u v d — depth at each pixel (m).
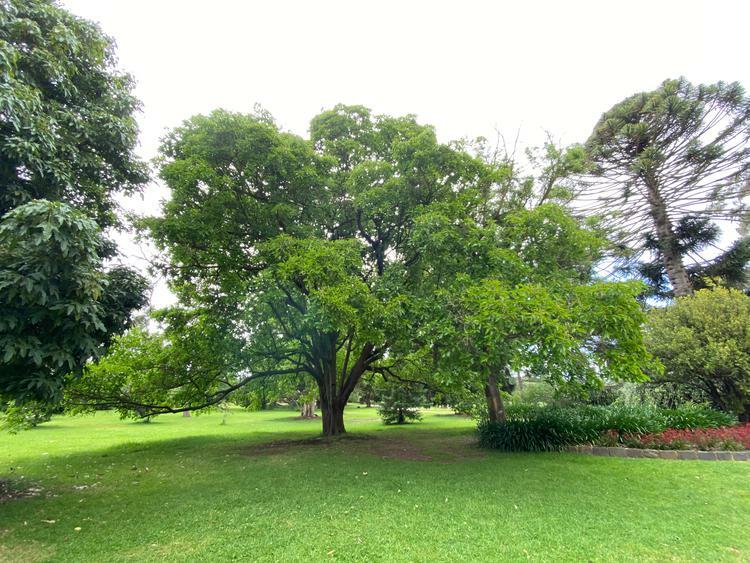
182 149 8.83
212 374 11.83
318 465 8.00
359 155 11.00
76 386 10.32
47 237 3.87
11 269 4.33
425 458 8.80
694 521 4.66
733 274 16.41
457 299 6.66
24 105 4.60
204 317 10.66
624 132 15.69
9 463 8.88
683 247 16.78
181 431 16.33
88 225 4.33
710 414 10.45
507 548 3.94
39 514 5.14
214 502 5.55
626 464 7.67
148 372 11.34
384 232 10.34
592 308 6.12
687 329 11.05
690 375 11.30
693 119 15.16
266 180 9.38
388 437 12.60
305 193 9.73
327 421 12.51
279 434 14.33
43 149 4.95
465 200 8.77
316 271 7.00
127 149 6.55
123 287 5.89
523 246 8.16
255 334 10.77
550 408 12.09
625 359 6.14
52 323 4.62
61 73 5.67
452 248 7.36
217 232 9.13
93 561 3.72
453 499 5.59
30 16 5.54
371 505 5.34
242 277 10.02
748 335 10.15
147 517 4.96
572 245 8.05
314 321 6.89
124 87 7.08
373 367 13.62
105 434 15.34
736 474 6.76
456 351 6.38
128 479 7.13
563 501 5.45
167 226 8.41
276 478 6.93
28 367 4.70
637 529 4.41
